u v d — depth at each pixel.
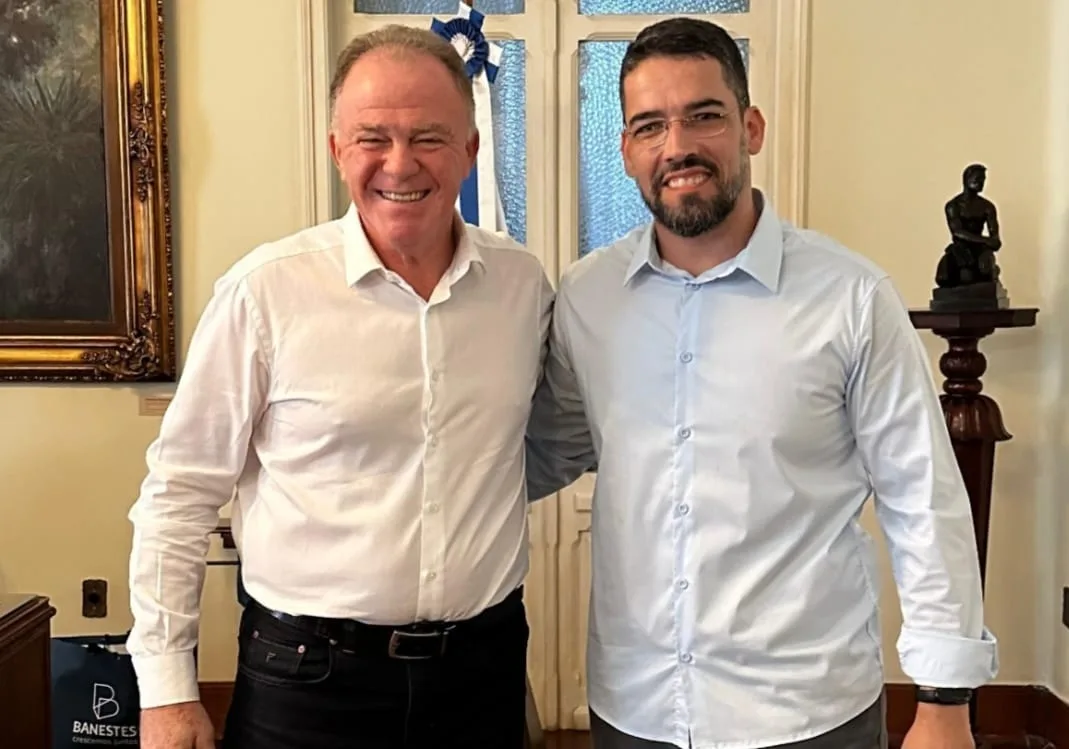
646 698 1.53
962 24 2.92
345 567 1.46
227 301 1.49
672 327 1.51
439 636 1.47
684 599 1.49
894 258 2.99
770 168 3.01
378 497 1.47
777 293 1.49
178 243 3.00
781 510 1.47
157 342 2.98
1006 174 2.95
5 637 1.85
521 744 1.61
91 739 2.68
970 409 2.63
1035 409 2.98
